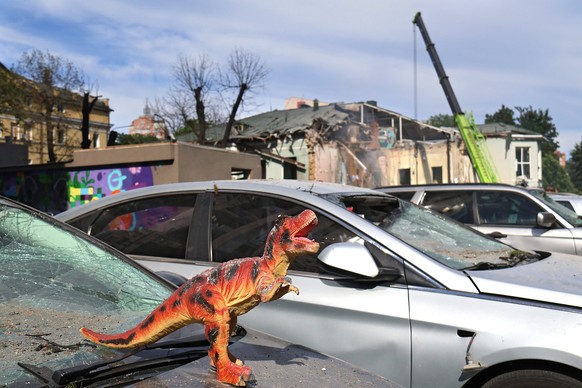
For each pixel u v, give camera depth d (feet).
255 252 10.87
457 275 9.18
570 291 8.61
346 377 6.63
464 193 22.90
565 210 22.39
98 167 50.72
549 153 208.33
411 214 12.27
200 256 11.41
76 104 93.61
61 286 7.64
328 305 9.51
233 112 83.30
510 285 8.84
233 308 5.61
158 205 12.57
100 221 12.99
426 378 8.67
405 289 9.18
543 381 8.02
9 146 64.54
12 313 6.91
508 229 21.44
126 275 8.30
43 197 53.01
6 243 7.88
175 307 5.74
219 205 11.82
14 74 84.02
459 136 92.63
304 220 5.22
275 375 6.30
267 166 84.48
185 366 6.06
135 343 5.87
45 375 5.46
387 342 8.98
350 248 9.23
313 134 80.89
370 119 90.48
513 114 231.71
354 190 12.16
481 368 8.31
